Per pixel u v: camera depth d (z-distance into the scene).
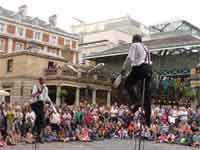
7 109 17.33
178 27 46.00
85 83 37.31
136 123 15.74
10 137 16.55
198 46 31.45
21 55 36.81
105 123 21.98
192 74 31.31
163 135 20.80
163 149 16.80
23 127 17.41
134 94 6.52
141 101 6.38
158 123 21.61
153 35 47.97
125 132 21.59
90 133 20.22
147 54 6.38
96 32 59.94
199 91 30.28
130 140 20.34
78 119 20.17
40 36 56.28
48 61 37.88
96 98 39.12
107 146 16.97
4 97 37.88
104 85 38.59
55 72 36.34
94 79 38.09
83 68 40.41
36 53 36.84
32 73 36.56
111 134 21.67
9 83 37.84
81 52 60.00
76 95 36.84
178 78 32.78
